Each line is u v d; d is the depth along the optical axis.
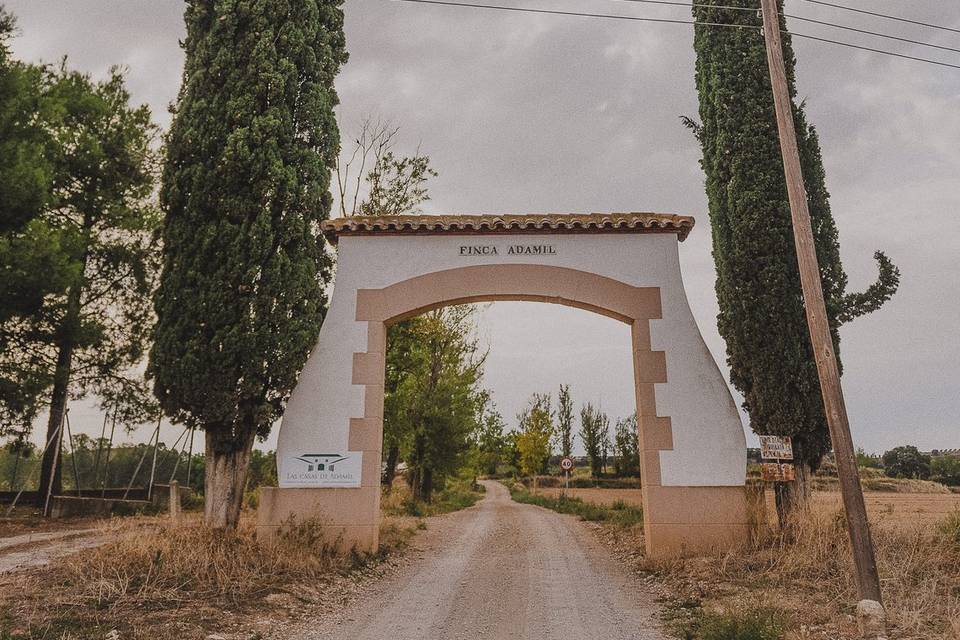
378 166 20.17
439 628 7.40
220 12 12.88
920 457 52.12
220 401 11.25
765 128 12.69
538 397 47.53
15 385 15.59
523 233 12.59
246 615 7.42
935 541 9.45
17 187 14.78
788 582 8.66
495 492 59.53
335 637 6.96
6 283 14.76
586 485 47.28
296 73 13.06
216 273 11.50
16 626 6.42
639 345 11.92
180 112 12.63
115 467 26.55
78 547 11.66
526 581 10.07
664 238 12.46
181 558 9.09
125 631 6.52
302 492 11.45
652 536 11.06
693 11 14.40
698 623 7.18
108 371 20.59
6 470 25.94
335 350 12.11
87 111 20.77
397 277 12.45
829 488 13.29
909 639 6.28
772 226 12.24
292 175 12.31
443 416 26.23
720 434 11.39
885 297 11.94
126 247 20.84
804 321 11.86
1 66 15.27
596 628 7.35
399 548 13.02
